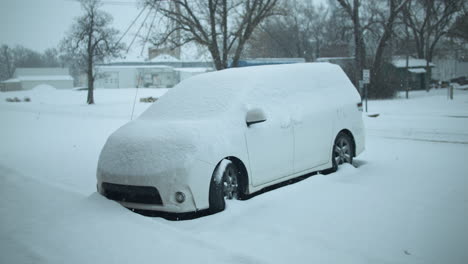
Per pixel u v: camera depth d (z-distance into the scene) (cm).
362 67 3766
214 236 482
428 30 5319
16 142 1475
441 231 477
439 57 6819
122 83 10175
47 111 3400
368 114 2080
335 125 761
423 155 923
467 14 3966
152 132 582
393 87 3903
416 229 485
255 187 620
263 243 457
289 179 680
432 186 656
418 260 407
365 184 678
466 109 2178
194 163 539
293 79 722
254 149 617
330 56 4900
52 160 1080
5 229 526
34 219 557
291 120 678
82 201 604
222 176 562
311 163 712
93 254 438
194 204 538
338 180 702
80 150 1244
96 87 10169
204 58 3072
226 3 2883
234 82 663
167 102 686
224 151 571
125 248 449
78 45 4562
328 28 5675
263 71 690
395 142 1148
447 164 813
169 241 461
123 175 562
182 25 2827
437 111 2139
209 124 585
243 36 2902
